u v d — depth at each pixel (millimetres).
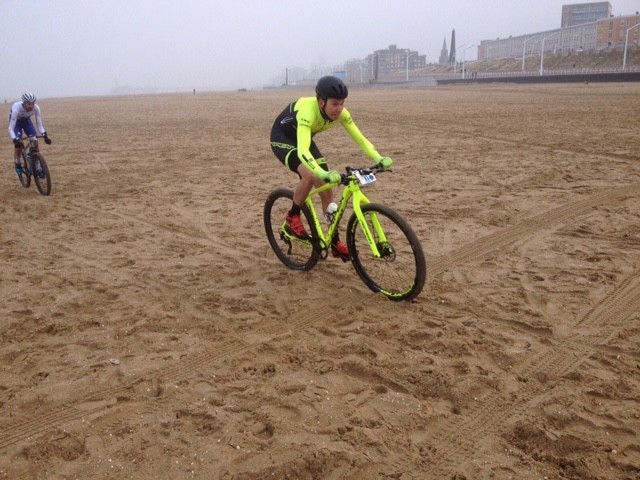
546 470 2381
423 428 2703
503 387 3008
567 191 7613
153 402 2959
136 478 2387
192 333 3764
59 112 36281
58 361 3387
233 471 2412
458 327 3686
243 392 3025
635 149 11070
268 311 4109
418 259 3873
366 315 3988
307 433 2658
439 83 106688
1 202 8148
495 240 5609
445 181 8758
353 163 11039
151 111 34031
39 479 2393
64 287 4633
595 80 71625
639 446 2492
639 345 3396
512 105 28016
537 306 4016
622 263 4770
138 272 4992
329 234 4527
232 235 6176
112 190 8953
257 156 12500
